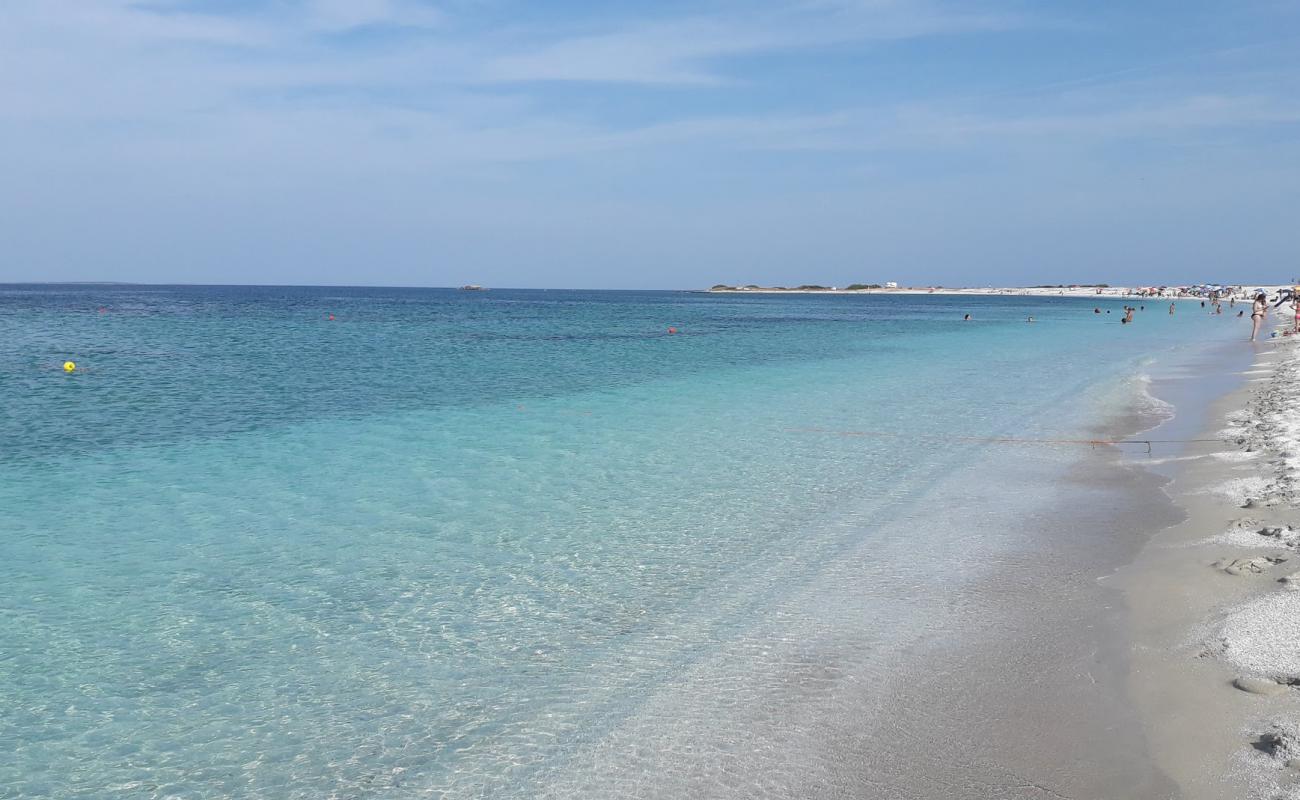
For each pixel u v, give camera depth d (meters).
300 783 5.09
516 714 5.86
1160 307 113.44
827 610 7.64
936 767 5.07
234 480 12.81
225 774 5.18
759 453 14.98
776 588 8.23
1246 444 14.17
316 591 8.21
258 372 27.84
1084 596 7.74
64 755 5.39
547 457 14.59
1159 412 19.06
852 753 5.26
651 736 5.54
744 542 9.77
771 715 5.77
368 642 7.05
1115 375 27.80
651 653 6.81
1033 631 7.00
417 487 12.42
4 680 6.36
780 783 4.97
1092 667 6.25
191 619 7.52
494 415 19.27
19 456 14.43
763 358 35.47
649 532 10.17
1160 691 5.76
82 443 15.61
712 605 7.83
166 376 26.45
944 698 5.92
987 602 7.71
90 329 51.12
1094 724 5.45
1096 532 9.83
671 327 63.34
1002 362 33.50
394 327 57.78
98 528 10.30
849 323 72.44
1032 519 10.50
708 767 5.16
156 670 6.54
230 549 9.47
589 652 6.84
